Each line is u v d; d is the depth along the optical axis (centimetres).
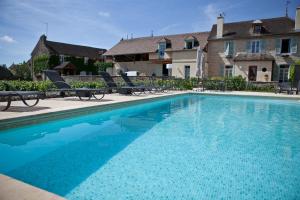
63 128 657
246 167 393
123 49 4281
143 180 337
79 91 1007
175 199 285
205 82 2264
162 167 387
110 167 383
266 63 2884
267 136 607
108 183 325
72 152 454
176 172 368
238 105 1260
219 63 3278
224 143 537
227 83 2209
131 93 1460
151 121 783
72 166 384
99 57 5366
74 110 725
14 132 556
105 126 690
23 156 429
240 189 315
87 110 777
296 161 424
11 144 500
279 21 3045
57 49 4694
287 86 2053
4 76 990
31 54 5238
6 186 240
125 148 487
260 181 340
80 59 4862
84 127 672
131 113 943
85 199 281
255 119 851
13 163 393
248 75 3020
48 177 341
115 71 4244
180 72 3500
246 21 3322
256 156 449
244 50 3103
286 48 2898
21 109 698
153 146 504
